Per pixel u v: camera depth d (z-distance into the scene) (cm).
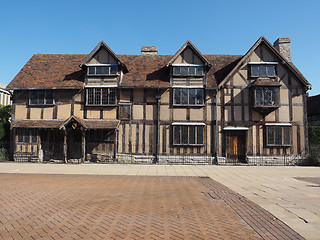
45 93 1645
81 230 448
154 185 889
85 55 1892
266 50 1617
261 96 1555
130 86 1587
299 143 1564
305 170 1331
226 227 463
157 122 1603
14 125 1566
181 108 1605
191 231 443
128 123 1609
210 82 1617
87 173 1180
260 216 529
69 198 681
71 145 1650
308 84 1561
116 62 1630
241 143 1588
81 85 1608
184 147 1583
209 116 1594
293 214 541
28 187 829
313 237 416
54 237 416
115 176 1103
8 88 1620
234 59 1820
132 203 633
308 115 2272
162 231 443
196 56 1623
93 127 1541
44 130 1645
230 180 1014
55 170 1267
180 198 689
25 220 502
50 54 1900
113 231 443
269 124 1565
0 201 646
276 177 1095
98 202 641
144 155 1588
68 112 1628
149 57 1862
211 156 1570
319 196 718
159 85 1584
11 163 1519
